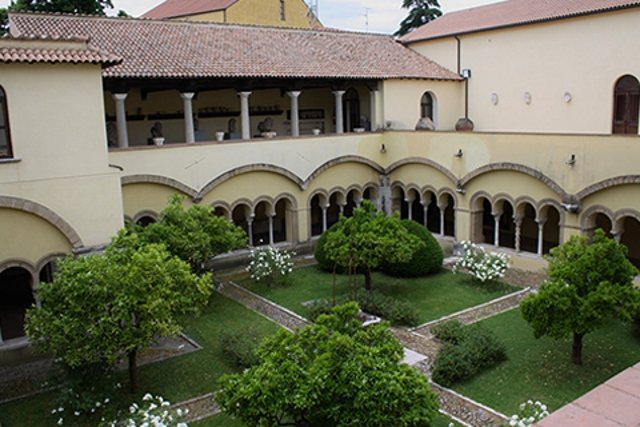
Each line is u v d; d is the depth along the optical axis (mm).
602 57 20688
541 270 19328
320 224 27562
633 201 16734
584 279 12023
